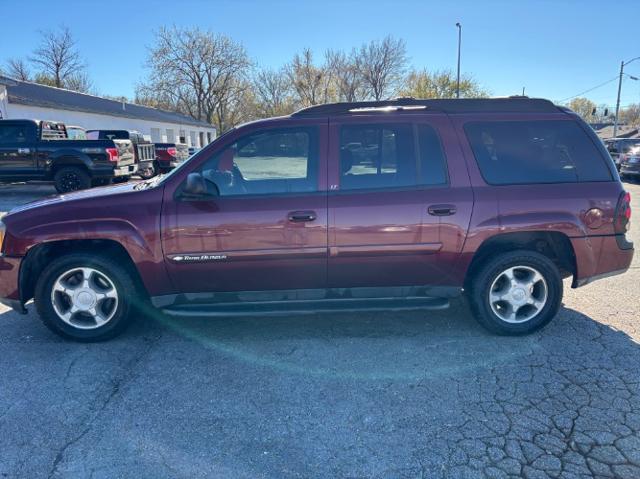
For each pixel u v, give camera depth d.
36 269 3.81
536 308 3.83
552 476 2.27
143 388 3.10
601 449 2.46
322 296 3.77
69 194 4.01
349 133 3.65
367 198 3.56
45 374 3.28
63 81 57.62
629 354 3.52
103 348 3.69
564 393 2.98
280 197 3.55
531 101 3.84
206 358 3.52
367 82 53.62
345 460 2.40
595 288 5.07
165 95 51.41
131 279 3.73
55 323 3.73
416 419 2.74
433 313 4.38
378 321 4.20
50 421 2.74
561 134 3.77
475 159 3.68
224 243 3.53
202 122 50.78
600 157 3.77
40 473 2.32
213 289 3.70
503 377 3.19
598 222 3.68
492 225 3.60
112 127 30.84
